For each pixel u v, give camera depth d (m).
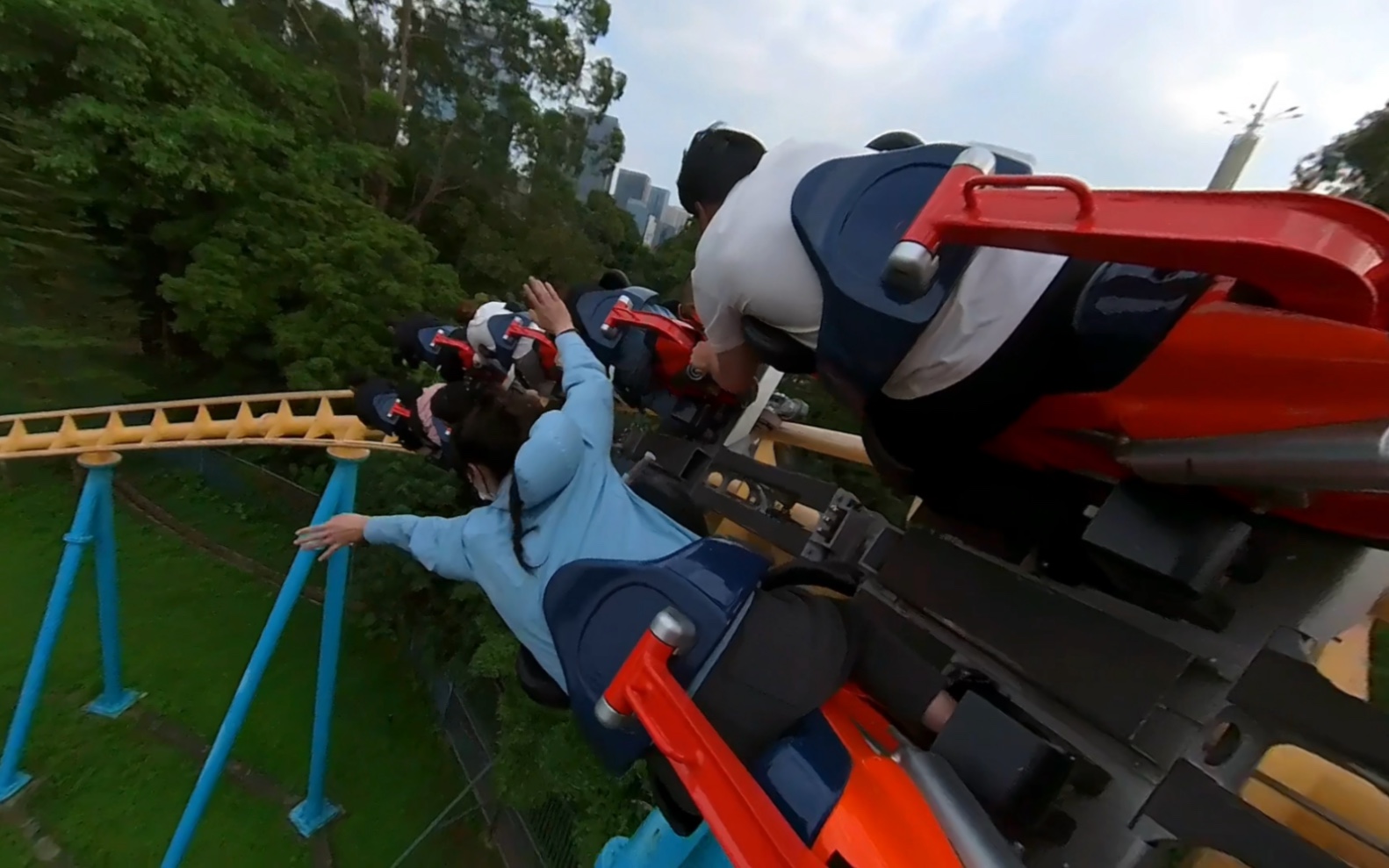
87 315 23.14
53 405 23.27
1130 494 2.22
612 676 2.88
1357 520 1.97
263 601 18.78
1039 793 2.24
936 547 3.19
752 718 2.63
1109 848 2.32
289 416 10.27
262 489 23.42
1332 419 1.58
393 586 17.17
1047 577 2.92
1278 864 1.80
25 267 20.92
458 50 32.25
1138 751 2.33
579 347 3.83
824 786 2.35
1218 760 2.18
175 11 22.97
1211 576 2.02
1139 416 2.13
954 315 2.18
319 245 22.17
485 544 3.28
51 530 20.05
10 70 19.97
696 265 2.66
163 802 12.68
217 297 21.66
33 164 20.36
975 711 2.44
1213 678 2.28
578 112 34.47
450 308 24.08
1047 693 2.57
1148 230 1.56
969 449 2.87
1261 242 1.42
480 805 13.47
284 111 26.03
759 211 2.45
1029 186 1.75
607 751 2.91
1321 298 1.52
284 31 31.97
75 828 11.96
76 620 16.70
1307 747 1.93
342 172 26.56
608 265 37.25
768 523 4.43
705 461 5.31
